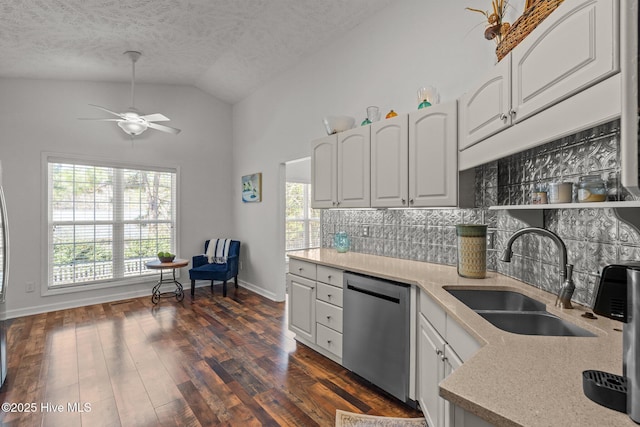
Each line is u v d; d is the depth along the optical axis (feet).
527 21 4.02
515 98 4.19
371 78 9.96
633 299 2.06
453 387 2.49
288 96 13.64
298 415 6.23
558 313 4.28
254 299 14.40
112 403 6.57
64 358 8.52
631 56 2.09
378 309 6.96
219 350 9.10
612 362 2.89
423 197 7.14
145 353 8.86
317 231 21.85
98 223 13.91
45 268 12.55
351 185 8.92
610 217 4.09
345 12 9.91
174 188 16.02
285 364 8.30
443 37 7.95
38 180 12.46
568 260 4.83
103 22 9.46
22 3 8.04
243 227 16.87
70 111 13.19
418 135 7.23
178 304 13.56
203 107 16.85
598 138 4.26
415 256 8.74
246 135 16.63
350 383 7.39
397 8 9.15
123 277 14.51
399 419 6.09
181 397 6.81
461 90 7.56
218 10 9.90
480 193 7.36
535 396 2.34
